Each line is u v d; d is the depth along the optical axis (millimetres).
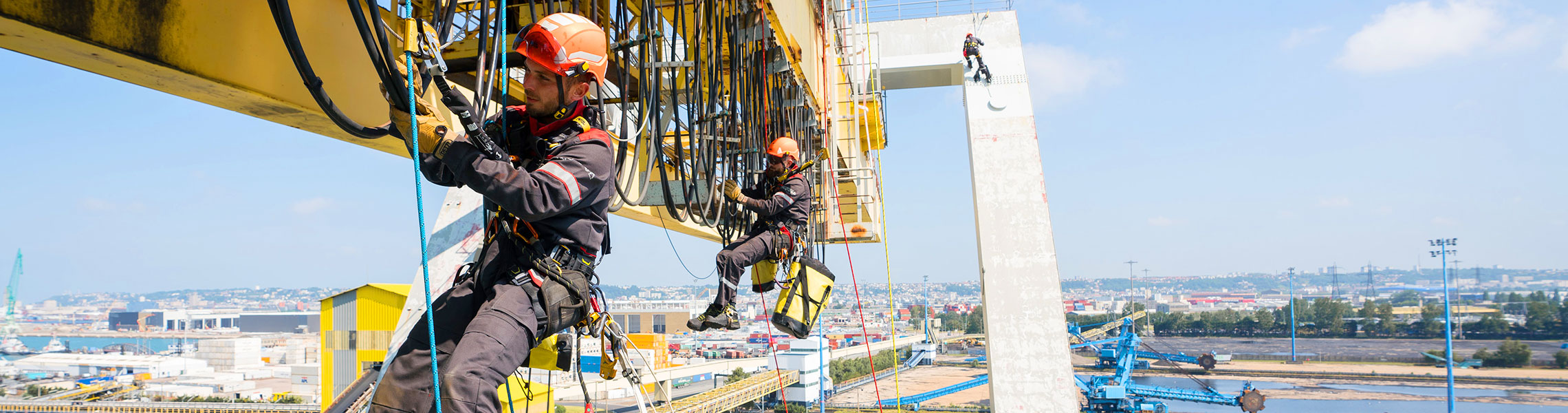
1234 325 161750
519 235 2166
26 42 1838
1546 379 96688
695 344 129625
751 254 5641
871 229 12227
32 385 88188
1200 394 52656
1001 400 11844
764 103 6117
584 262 2283
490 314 2031
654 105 3709
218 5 2266
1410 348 132000
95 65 2080
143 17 2010
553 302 2127
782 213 5879
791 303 6289
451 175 2086
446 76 3508
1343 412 71875
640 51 3639
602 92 2293
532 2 2635
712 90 4965
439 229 4734
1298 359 116688
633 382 2578
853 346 116438
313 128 3014
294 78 2582
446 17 2352
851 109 13109
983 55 13297
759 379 61469
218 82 2250
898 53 13922
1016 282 12180
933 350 111938
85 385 87250
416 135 1732
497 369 1956
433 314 2139
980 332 167500
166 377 97438
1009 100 12875
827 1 11102
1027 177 12508
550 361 2863
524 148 2234
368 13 2934
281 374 101375
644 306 170250
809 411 67750
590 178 2082
